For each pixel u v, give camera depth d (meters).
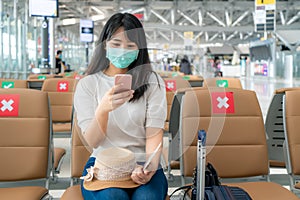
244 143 2.41
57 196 2.89
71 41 30.12
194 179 1.94
